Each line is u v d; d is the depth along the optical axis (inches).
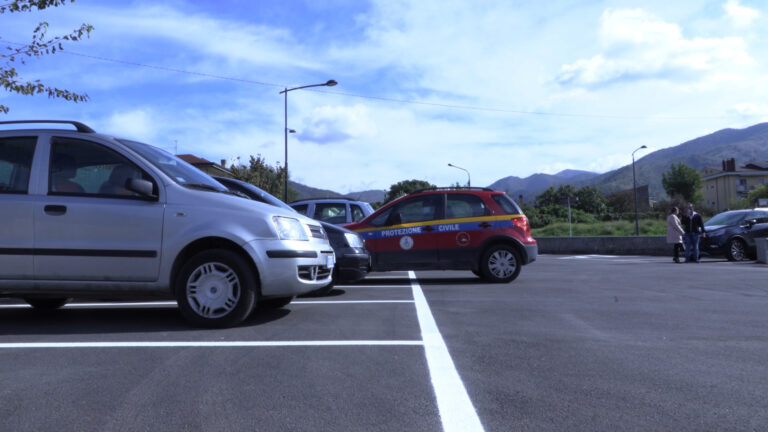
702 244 638.5
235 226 200.7
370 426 104.7
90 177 207.8
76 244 200.4
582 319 217.9
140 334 188.7
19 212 201.5
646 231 1585.9
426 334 187.9
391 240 390.0
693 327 201.2
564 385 129.8
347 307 251.8
